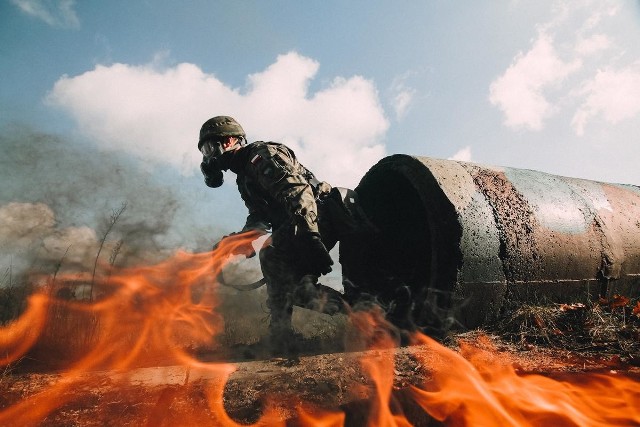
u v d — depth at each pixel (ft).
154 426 5.90
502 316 10.63
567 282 11.41
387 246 14.28
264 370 8.09
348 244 14.37
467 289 10.11
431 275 10.41
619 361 8.11
